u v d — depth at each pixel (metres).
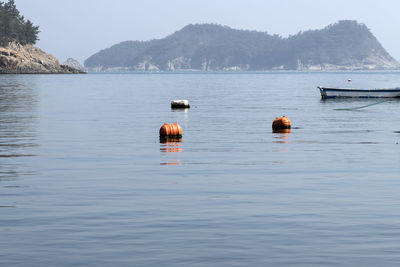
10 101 71.62
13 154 27.41
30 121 45.09
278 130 39.38
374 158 26.31
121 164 24.48
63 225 14.40
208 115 52.38
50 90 106.56
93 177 21.28
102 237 13.38
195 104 68.88
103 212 15.74
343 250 12.41
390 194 18.12
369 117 50.78
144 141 32.97
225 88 127.94
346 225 14.38
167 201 17.14
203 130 39.34
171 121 46.00
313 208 16.22
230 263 11.67
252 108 61.81
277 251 12.37
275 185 19.70
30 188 19.16
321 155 27.31
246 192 18.50
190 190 18.83
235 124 43.75
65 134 36.25
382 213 15.61
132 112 55.56
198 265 11.56
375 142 32.62
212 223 14.58
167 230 13.95
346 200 17.27
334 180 20.67
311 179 20.86
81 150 28.98
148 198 17.56
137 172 22.42
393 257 11.95
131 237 13.38
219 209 16.09
